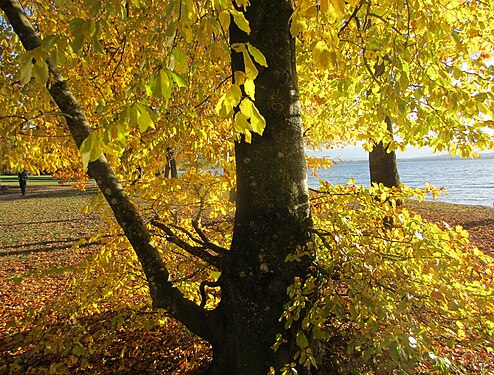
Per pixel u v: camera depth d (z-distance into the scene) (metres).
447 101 2.26
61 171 4.77
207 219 8.98
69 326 2.99
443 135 3.00
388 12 3.04
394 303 2.02
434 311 2.10
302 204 2.38
